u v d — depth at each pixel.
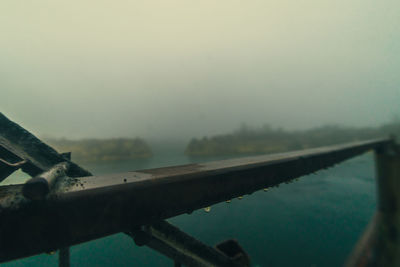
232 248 5.96
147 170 2.19
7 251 1.10
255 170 2.73
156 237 2.34
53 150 2.17
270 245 23.12
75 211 1.30
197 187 2.00
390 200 10.06
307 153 4.56
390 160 10.18
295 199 42.22
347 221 27.94
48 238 1.21
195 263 2.91
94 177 1.75
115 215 1.45
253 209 38.47
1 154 1.66
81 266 14.22
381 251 9.78
